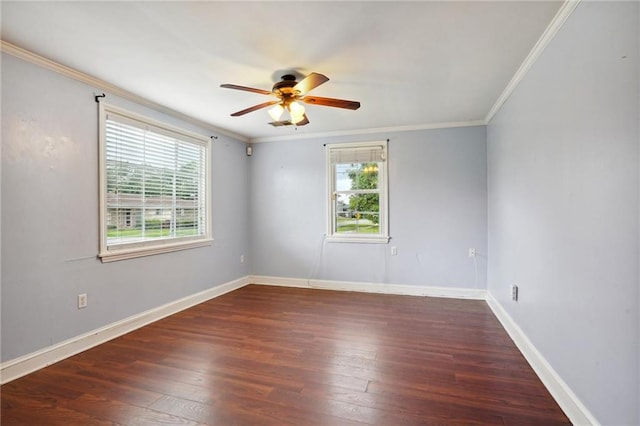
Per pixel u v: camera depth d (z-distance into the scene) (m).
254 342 2.79
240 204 4.87
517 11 1.82
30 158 2.29
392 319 3.37
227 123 4.14
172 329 3.10
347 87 2.96
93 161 2.74
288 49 2.26
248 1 1.72
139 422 1.73
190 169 3.93
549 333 2.05
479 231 4.11
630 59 1.28
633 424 1.27
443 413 1.80
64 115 2.52
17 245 2.22
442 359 2.45
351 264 4.62
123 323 2.99
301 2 1.73
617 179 1.36
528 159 2.45
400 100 3.31
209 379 2.17
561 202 1.89
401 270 4.41
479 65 2.50
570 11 1.75
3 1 1.70
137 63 2.46
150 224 3.36
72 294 2.57
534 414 1.79
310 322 3.29
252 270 5.04
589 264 1.58
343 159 4.62
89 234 2.70
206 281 4.14
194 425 1.71
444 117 3.95
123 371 2.28
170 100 3.26
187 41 2.14
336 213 4.75
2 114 2.14
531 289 2.38
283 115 3.81
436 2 1.74
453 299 4.12
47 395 1.99
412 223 4.36
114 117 2.95
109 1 1.72
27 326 2.27
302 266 4.85
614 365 1.39
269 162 4.99
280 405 1.88
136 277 3.15
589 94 1.58
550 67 2.04
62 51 2.27
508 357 2.49
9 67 2.18
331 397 1.96
